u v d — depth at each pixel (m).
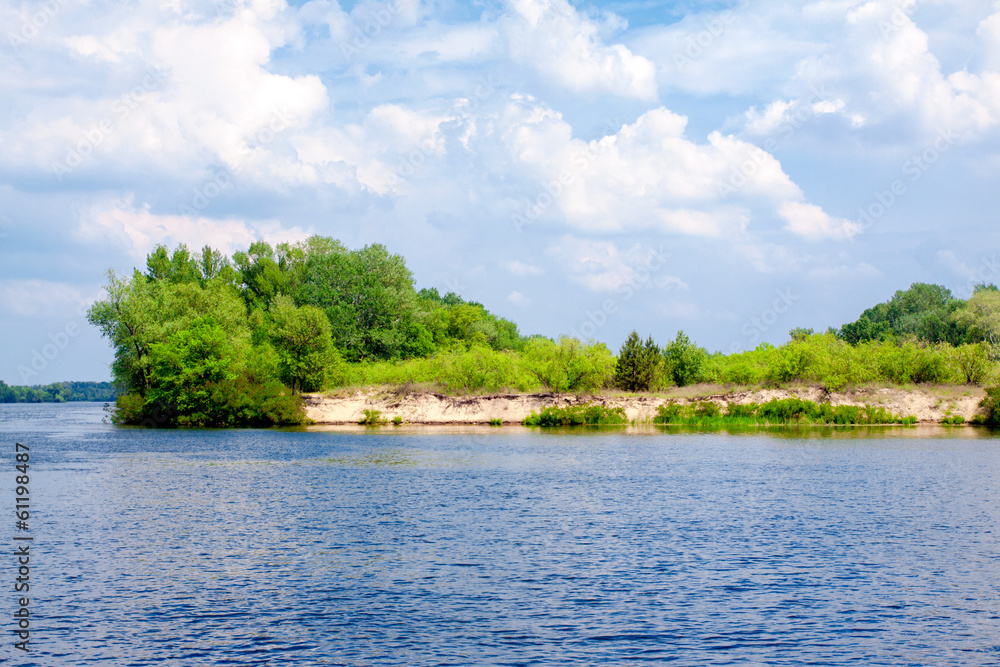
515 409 85.25
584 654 18.92
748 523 33.16
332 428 82.81
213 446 65.75
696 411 83.94
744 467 50.69
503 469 50.25
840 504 37.47
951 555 27.78
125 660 18.56
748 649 19.27
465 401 86.19
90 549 28.91
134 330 89.75
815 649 19.27
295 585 24.41
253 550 28.77
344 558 27.61
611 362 89.56
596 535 30.97
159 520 34.16
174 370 86.81
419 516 34.88
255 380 88.50
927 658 18.80
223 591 23.80
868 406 81.44
